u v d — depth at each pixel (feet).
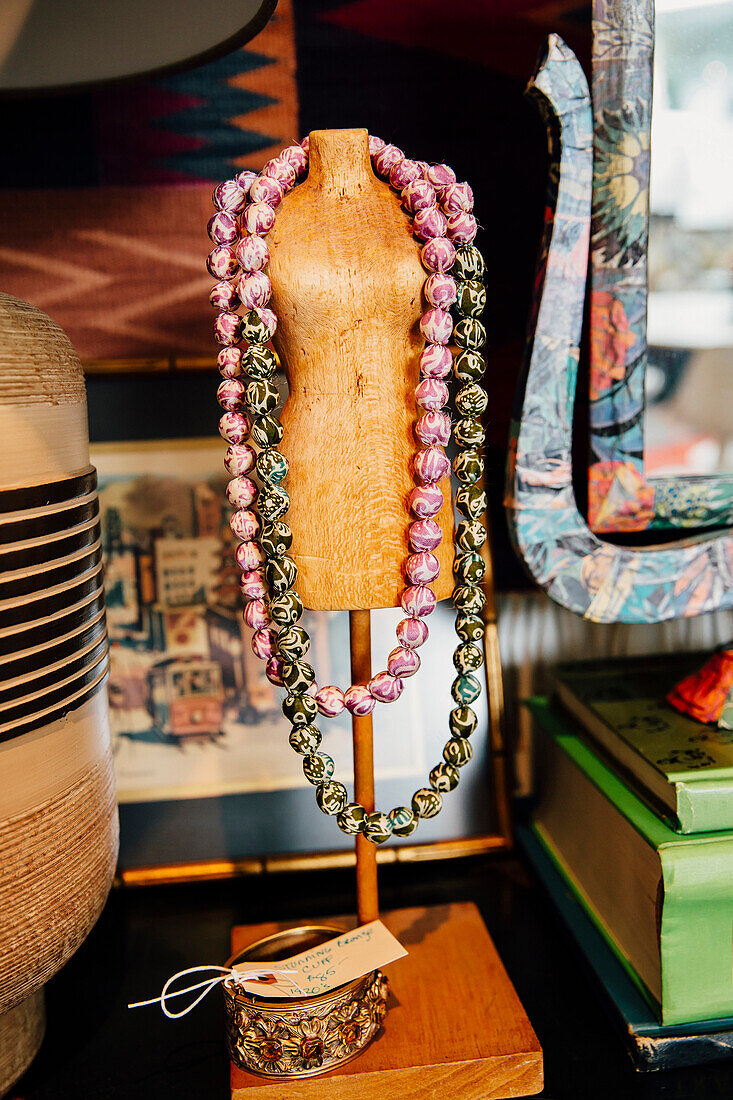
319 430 1.76
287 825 2.64
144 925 2.45
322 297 1.67
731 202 2.13
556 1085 1.93
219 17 1.93
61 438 1.64
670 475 2.24
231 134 2.54
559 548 2.16
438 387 1.71
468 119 2.59
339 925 2.09
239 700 2.64
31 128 2.48
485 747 2.70
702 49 2.04
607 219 2.04
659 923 1.95
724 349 2.20
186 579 2.63
